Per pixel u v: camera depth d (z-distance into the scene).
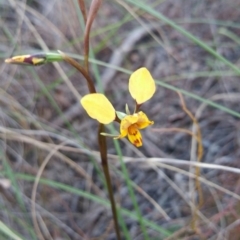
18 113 0.37
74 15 0.43
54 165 0.39
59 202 0.38
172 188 0.39
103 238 0.36
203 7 0.52
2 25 0.38
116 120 0.23
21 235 0.33
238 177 0.37
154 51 0.49
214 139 0.42
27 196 0.37
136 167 0.41
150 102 0.45
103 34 0.48
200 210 0.36
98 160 0.38
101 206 0.38
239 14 0.51
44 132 0.35
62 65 0.44
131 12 0.37
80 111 0.43
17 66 0.41
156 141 0.42
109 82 0.47
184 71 0.47
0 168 0.35
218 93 0.45
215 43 0.47
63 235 0.36
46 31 0.44
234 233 0.33
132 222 0.37
